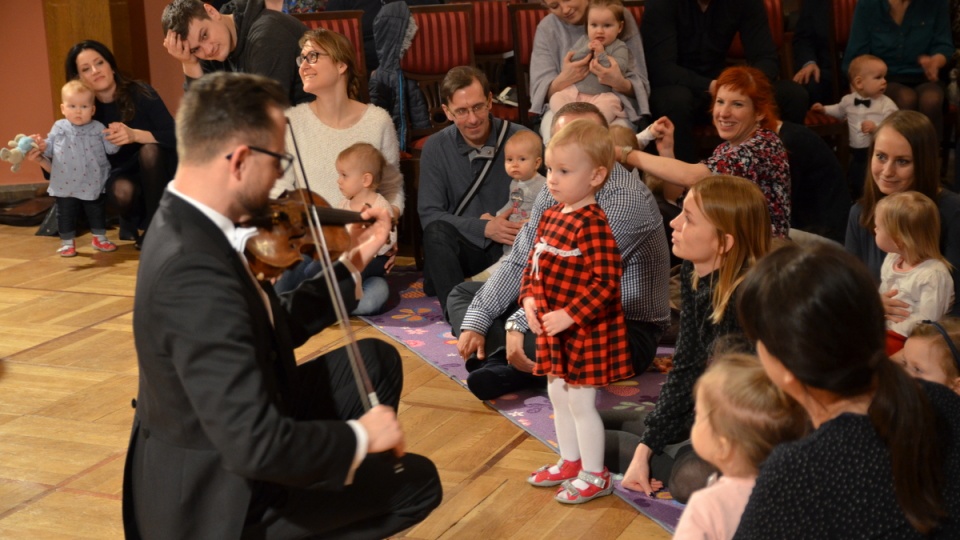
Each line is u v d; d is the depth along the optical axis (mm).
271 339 1994
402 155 5168
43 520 2711
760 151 3508
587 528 2629
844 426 1425
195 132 1796
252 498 1915
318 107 4512
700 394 1677
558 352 2729
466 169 4391
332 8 5805
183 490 1836
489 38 5820
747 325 1483
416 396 3529
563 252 2736
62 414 3402
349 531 2051
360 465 2010
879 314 1417
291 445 1723
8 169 6488
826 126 5508
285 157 1848
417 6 5398
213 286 1743
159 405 1835
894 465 1392
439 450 3107
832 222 4488
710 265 2422
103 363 3877
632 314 3176
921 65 5777
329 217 2441
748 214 2355
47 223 5797
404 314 4461
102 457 3088
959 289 2922
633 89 4977
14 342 4102
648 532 2600
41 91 6410
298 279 4328
